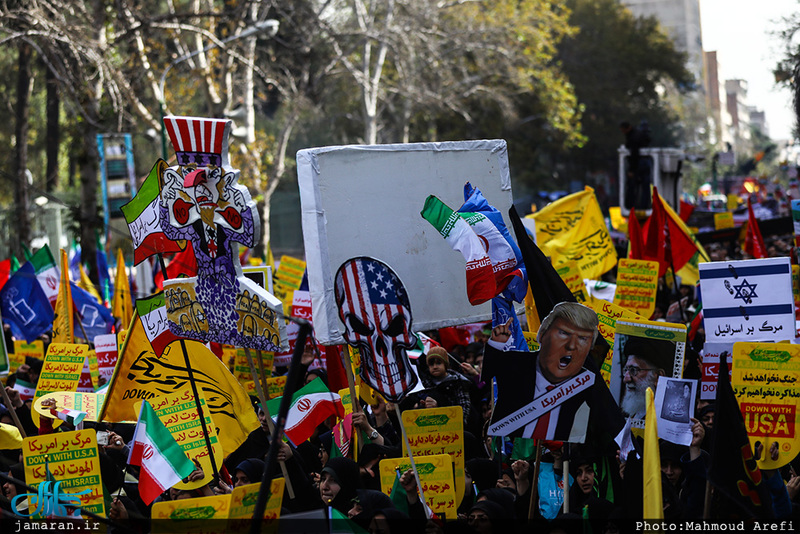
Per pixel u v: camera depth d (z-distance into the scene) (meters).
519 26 112.94
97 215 79.00
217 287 22.28
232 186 21.94
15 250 99.00
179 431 22.02
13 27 67.56
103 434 25.67
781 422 19.59
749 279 22.75
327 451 24.09
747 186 145.50
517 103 146.75
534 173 160.50
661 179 74.62
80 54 66.81
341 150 23.22
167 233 22.98
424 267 24.28
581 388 18.89
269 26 73.19
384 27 99.69
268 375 29.70
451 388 26.48
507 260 23.11
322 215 22.83
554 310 18.94
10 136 132.75
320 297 22.69
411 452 20.39
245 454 24.67
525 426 19.00
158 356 23.17
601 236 41.78
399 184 24.11
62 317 34.78
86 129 71.88
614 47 174.88
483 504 18.41
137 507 21.66
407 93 107.19
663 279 41.62
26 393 32.47
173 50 99.44
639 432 21.25
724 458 16.89
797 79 95.50
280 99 102.88
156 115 91.81
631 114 179.12
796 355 19.59
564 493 19.50
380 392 19.89
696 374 26.66
